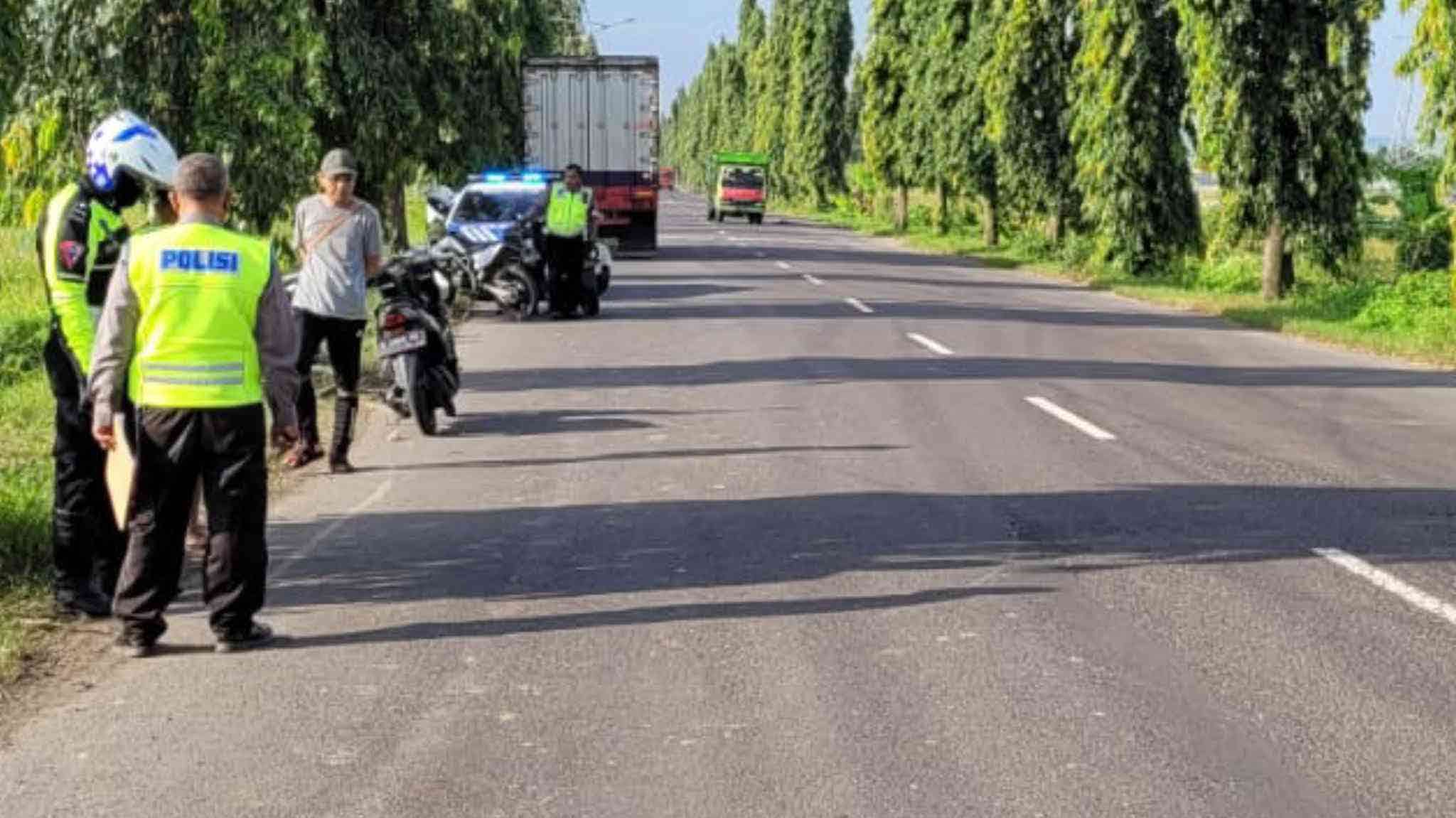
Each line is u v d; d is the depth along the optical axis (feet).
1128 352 65.31
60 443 24.20
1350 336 71.51
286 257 48.96
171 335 21.91
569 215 74.90
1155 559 27.45
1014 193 148.25
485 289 75.77
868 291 97.91
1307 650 21.89
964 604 24.44
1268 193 93.04
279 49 46.26
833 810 16.26
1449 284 81.56
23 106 42.78
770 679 20.75
